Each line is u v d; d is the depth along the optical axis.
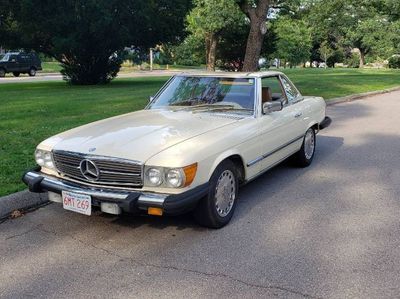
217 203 4.48
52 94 17.47
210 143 4.32
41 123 9.81
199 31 33.16
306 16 28.73
